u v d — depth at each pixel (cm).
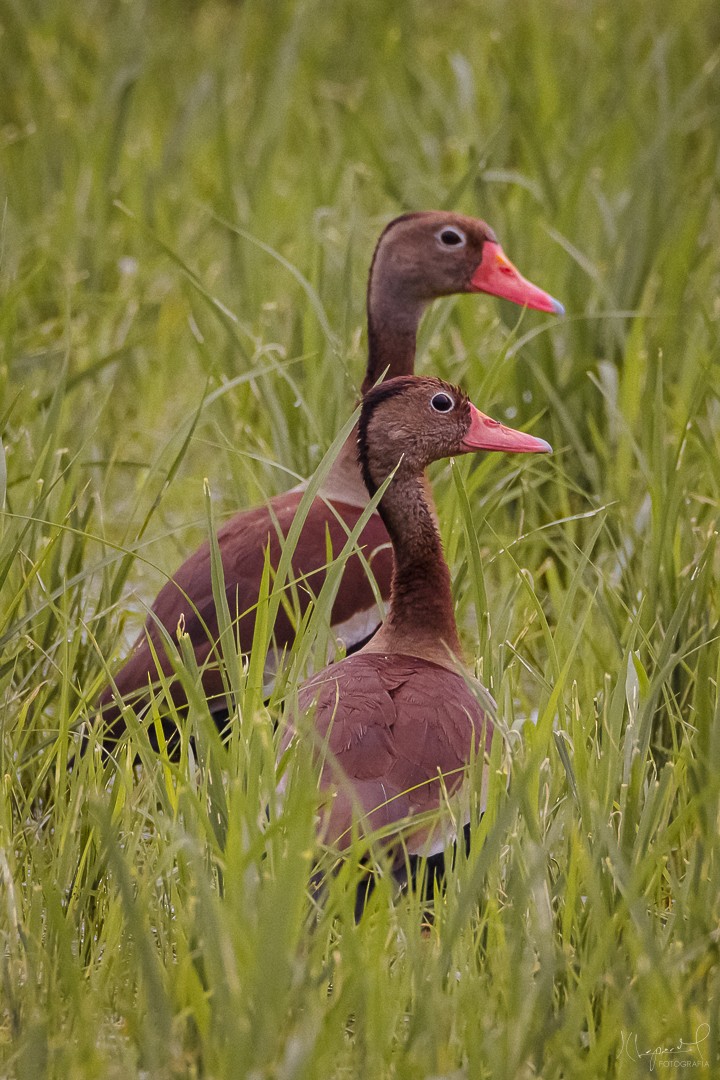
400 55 1933
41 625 890
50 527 933
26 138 1736
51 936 639
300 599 885
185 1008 588
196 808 640
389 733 696
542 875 612
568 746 719
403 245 1095
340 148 1677
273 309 1281
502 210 1472
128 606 1059
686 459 1038
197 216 1638
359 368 1159
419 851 675
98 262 1491
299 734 650
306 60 1973
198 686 734
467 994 587
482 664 812
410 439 816
